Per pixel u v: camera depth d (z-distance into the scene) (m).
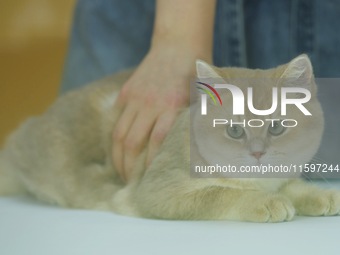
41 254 1.18
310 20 2.14
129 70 2.01
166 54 1.66
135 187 1.58
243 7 2.16
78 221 1.47
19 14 3.49
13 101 3.47
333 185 1.76
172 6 1.69
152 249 1.16
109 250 1.17
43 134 1.88
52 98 3.46
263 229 1.29
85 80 2.36
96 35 2.32
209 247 1.16
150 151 1.57
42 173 1.84
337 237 1.21
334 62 2.15
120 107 1.74
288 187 1.50
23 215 1.58
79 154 1.79
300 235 1.23
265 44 2.16
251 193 1.43
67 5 3.48
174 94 1.59
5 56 3.51
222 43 2.14
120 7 2.30
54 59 3.49
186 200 1.44
